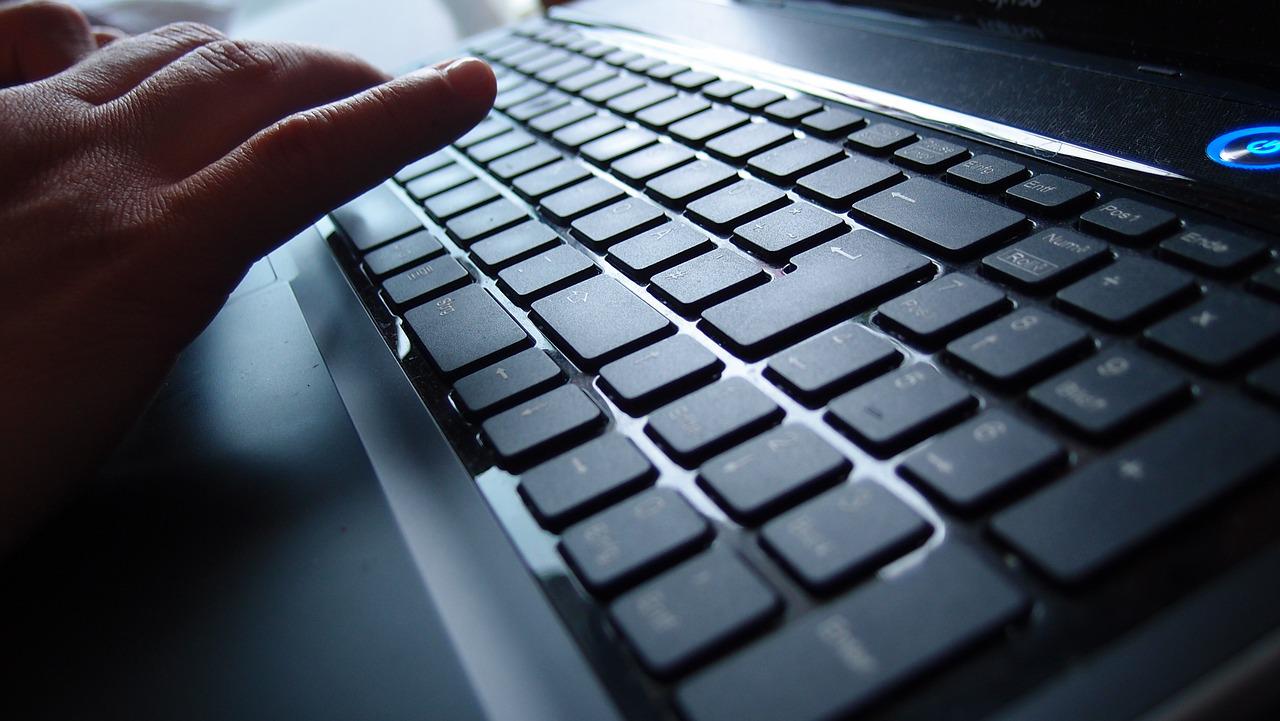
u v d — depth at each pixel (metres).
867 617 0.14
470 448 0.18
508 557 0.17
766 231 0.21
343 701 0.16
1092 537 0.14
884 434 0.16
